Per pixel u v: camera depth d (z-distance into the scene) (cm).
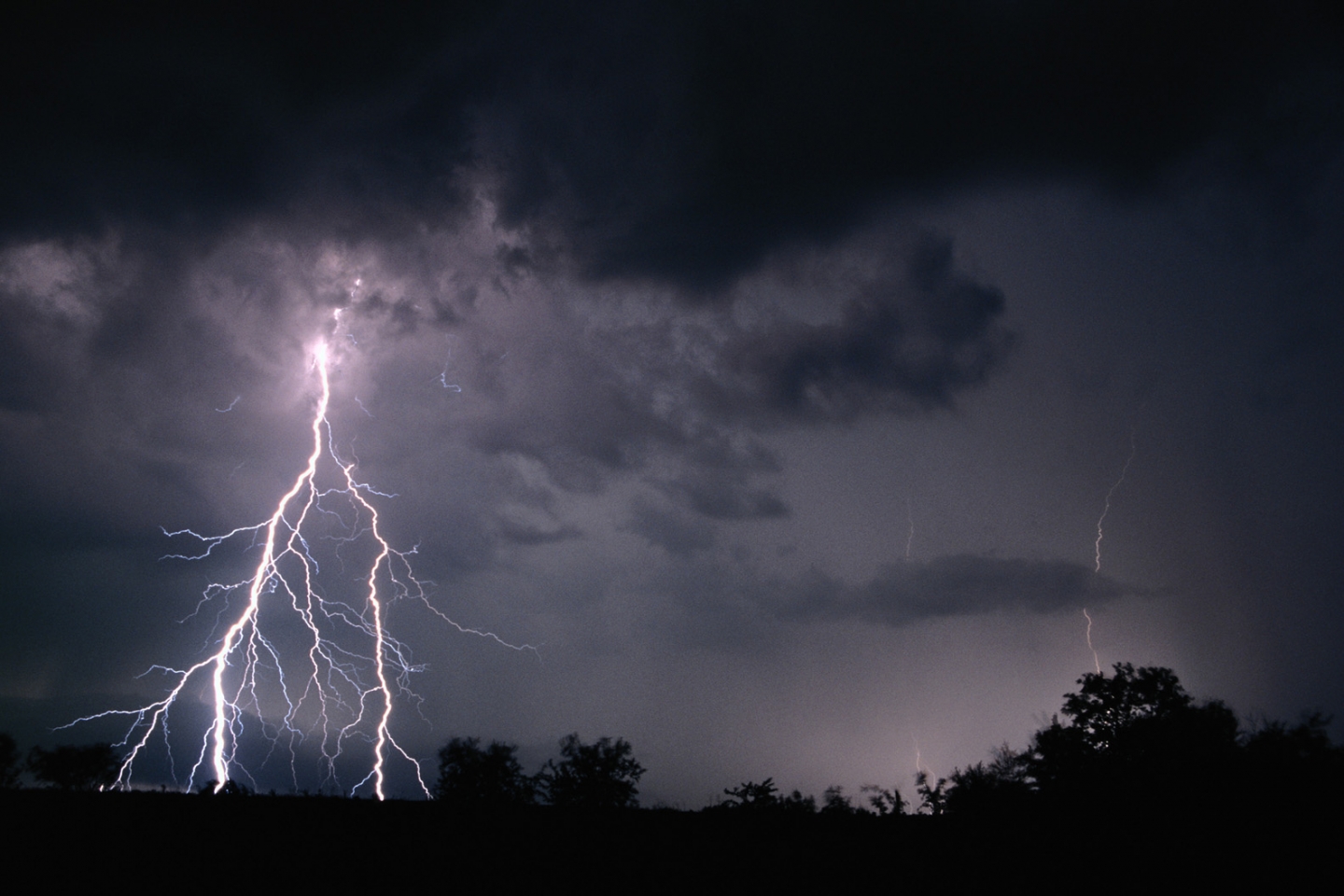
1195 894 858
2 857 886
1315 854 880
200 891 831
